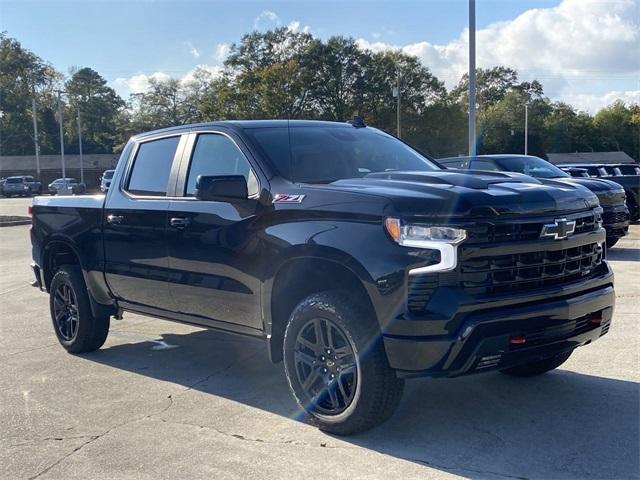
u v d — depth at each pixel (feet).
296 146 16.78
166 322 26.58
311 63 210.79
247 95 198.18
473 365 12.64
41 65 331.77
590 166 62.69
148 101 295.69
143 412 16.20
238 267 15.80
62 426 15.43
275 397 17.06
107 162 272.31
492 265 12.92
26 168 264.52
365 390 13.44
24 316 28.14
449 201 12.80
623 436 13.87
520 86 318.86
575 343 14.12
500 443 13.70
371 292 13.09
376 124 220.64
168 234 17.60
